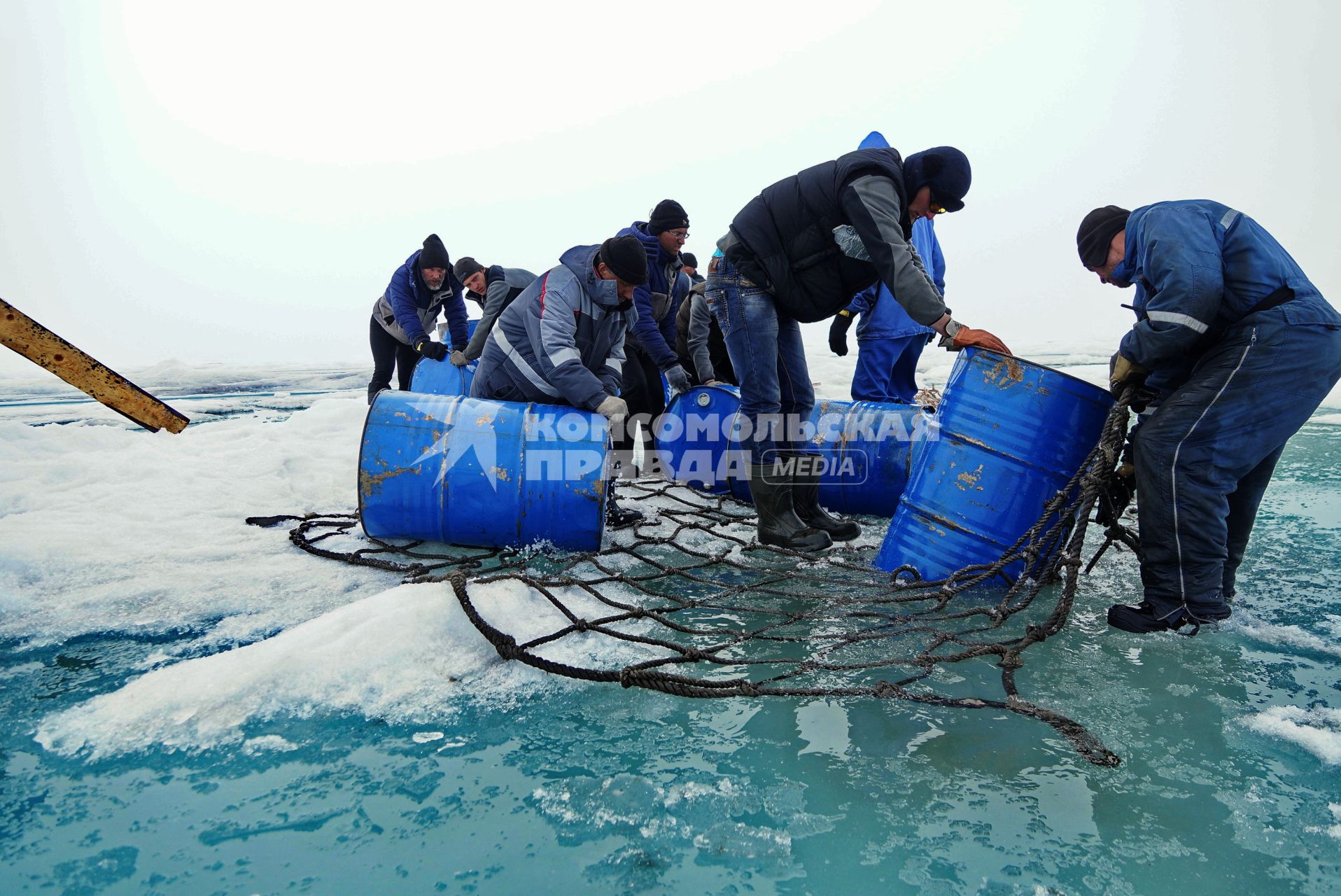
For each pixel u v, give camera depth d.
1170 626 2.42
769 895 1.28
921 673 2.11
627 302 3.58
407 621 2.17
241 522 3.70
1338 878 1.32
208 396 10.66
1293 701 1.97
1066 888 1.30
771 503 3.38
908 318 4.88
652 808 1.51
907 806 1.53
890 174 2.84
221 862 1.35
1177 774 1.64
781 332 3.48
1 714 1.86
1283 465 5.29
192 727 1.79
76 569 2.93
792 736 1.80
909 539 2.94
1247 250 2.30
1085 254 2.69
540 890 1.29
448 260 6.16
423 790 1.57
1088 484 2.45
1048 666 2.17
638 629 2.47
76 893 1.27
